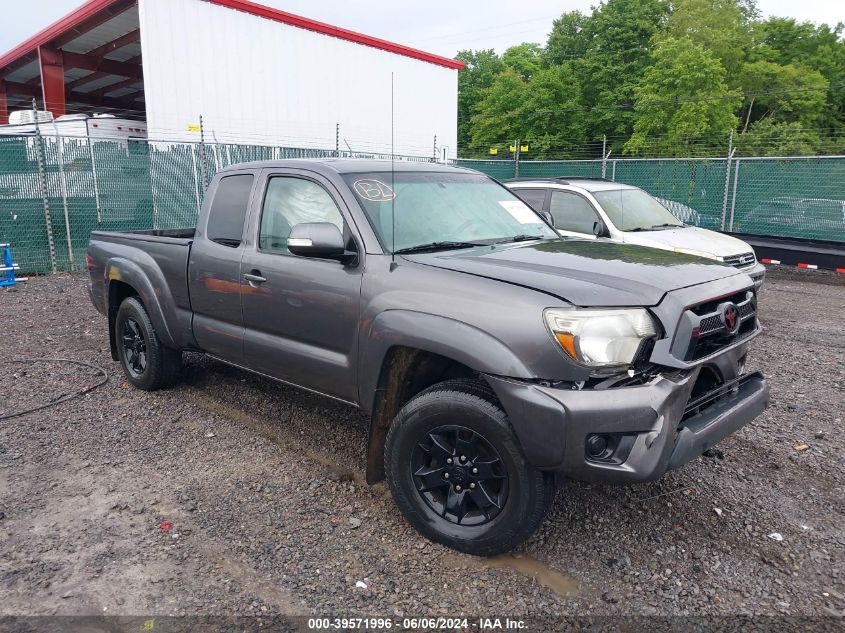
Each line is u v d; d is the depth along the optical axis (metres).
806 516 3.60
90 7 18.73
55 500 3.69
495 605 2.83
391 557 3.17
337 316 3.61
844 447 4.51
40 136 12.22
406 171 4.25
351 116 20.52
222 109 17.23
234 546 3.25
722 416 3.08
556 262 3.36
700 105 37.19
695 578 3.03
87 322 8.39
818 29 55.50
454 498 3.22
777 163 14.52
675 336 2.92
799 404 5.39
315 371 3.82
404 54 21.80
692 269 3.39
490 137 46.59
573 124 44.44
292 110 18.89
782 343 7.53
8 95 29.80
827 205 13.84
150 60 15.73
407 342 3.18
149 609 2.77
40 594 2.86
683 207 15.31
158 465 4.16
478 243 3.88
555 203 9.27
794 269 13.73
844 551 3.26
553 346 2.79
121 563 3.10
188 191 14.90
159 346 5.28
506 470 2.98
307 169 4.06
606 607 2.82
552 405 2.75
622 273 3.16
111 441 4.53
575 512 3.60
